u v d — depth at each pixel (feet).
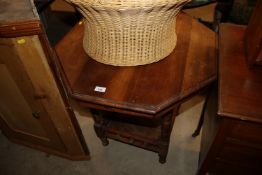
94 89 2.72
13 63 2.49
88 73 2.91
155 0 2.09
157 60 2.92
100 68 2.96
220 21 5.33
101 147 4.55
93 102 2.65
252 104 2.37
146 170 4.18
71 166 4.26
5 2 2.31
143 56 2.80
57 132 3.50
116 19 2.32
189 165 4.23
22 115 3.50
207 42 3.31
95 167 4.25
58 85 2.72
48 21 7.53
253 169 3.14
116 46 2.69
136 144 4.07
